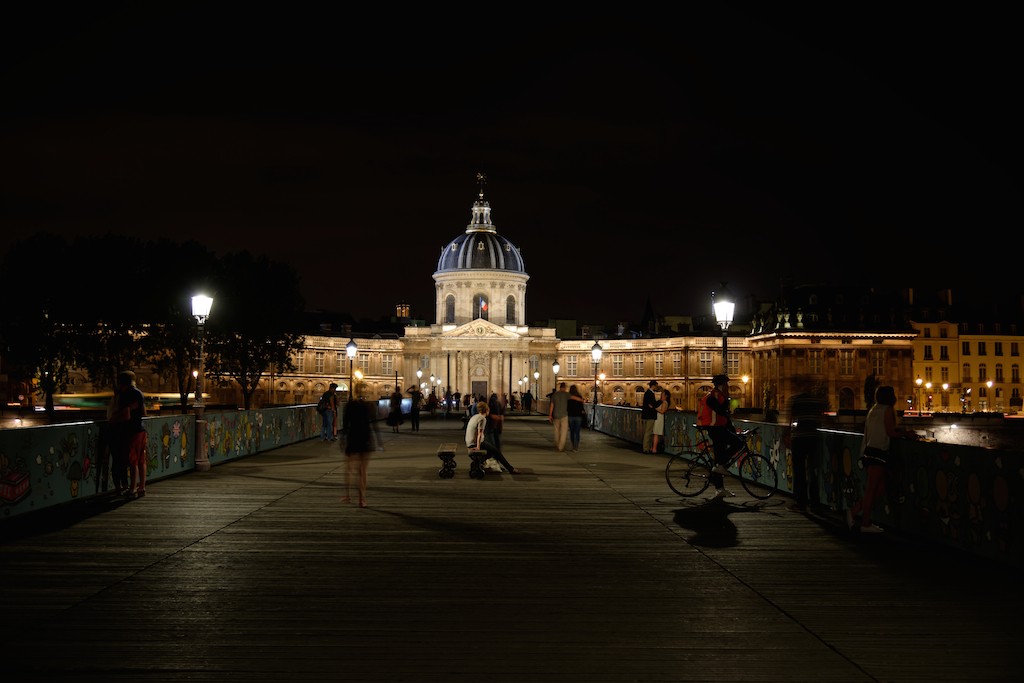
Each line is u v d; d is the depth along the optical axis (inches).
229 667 293.3
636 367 4771.2
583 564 455.2
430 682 280.7
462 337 4579.2
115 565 446.6
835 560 468.1
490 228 4894.2
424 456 1139.9
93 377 2559.1
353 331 5078.7
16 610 360.8
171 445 862.5
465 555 477.1
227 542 511.5
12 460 580.4
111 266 2463.1
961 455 484.7
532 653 309.9
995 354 4517.7
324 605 370.9
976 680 287.7
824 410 654.5
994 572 440.5
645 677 287.4
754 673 292.4
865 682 285.3
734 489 766.5
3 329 2391.7
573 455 1161.4
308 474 891.4
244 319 2783.0
